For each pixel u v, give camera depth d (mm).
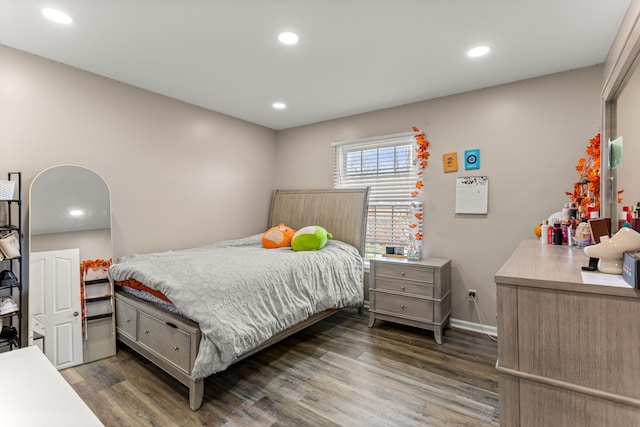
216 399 2082
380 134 3809
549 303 1026
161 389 2184
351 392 2160
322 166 4328
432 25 2078
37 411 697
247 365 2531
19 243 2273
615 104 1896
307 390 2184
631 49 1495
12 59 2414
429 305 2977
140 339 2449
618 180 1784
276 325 2375
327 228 4047
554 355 1021
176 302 2037
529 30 2127
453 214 3307
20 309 2256
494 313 3102
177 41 2299
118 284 2727
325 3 1855
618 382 936
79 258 2627
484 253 3139
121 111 3045
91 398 2080
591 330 969
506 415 1093
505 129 3016
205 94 3359
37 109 2541
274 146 4777
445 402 2045
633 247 1069
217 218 3951
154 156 3311
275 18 2008
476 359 2623
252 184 4414
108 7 1903
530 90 2898
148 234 3268
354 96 3381
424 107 3484
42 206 2494
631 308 919
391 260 3273
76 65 2699
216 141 3928
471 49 2389
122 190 3064
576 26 2070
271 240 3572
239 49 2408
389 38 2240
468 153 3205
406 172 3654
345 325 3404
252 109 3836
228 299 2139
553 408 1024
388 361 2594
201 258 2771
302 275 2793
